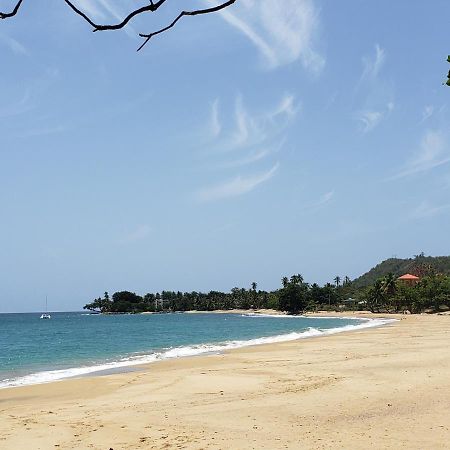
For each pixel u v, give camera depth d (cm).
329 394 1530
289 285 17325
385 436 1031
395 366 2127
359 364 2269
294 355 2883
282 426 1157
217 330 7712
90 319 18100
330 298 17238
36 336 7212
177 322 12588
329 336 4806
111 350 4234
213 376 2073
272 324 9656
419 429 1073
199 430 1145
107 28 220
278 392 1616
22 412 1433
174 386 1848
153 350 4028
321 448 971
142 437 1100
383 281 14225
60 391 1853
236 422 1212
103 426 1215
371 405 1340
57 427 1216
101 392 1794
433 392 1472
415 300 12662
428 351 2772
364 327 6800
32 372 2633
